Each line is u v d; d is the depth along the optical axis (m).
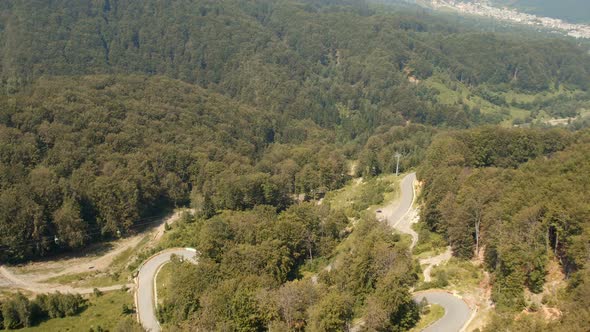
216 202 152.00
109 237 148.88
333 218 117.81
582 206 77.38
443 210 101.19
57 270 128.88
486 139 146.75
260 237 106.69
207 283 89.56
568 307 63.81
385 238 101.06
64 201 138.75
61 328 95.12
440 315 77.50
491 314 75.00
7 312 95.81
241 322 74.69
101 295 110.25
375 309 70.81
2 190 134.75
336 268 92.62
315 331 67.69
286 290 77.81
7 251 128.50
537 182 94.94
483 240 91.00
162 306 93.81
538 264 75.56
